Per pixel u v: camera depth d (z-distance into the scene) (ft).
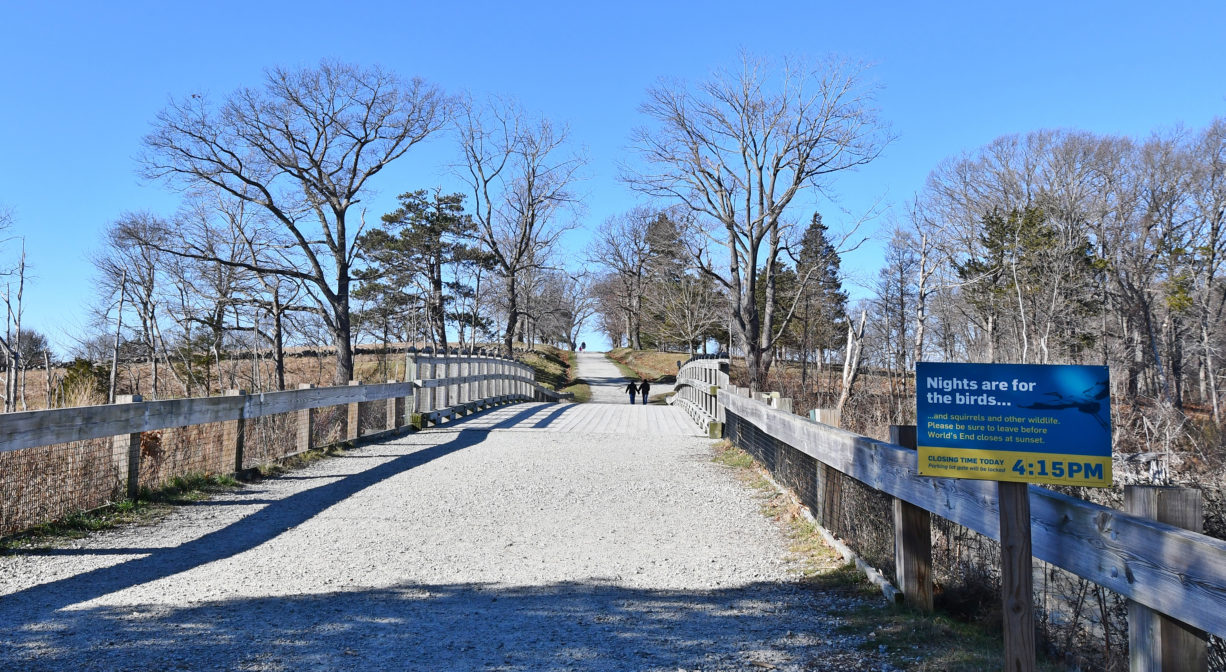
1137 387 116.26
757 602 18.15
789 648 14.90
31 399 91.09
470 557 22.34
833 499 23.67
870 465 19.13
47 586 18.94
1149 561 10.36
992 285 121.08
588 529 25.93
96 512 26.05
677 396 106.52
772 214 113.19
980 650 14.30
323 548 23.18
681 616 17.11
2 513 22.93
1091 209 126.00
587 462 40.01
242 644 14.92
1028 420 11.41
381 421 50.47
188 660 13.97
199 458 32.42
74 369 85.30
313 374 151.43
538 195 158.92
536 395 127.44
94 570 20.48
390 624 16.38
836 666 13.85
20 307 92.53
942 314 140.87
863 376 119.14
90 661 13.84
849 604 17.70
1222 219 128.26
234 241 122.83
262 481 33.99
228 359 139.64
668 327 213.46
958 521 14.60
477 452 43.29
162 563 21.31
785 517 27.25
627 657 14.49
